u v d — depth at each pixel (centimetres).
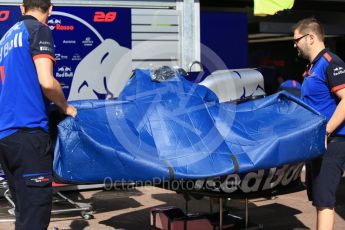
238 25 809
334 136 388
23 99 336
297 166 404
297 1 991
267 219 539
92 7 662
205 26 787
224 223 432
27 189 334
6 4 618
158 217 450
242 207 588
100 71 671
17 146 333
